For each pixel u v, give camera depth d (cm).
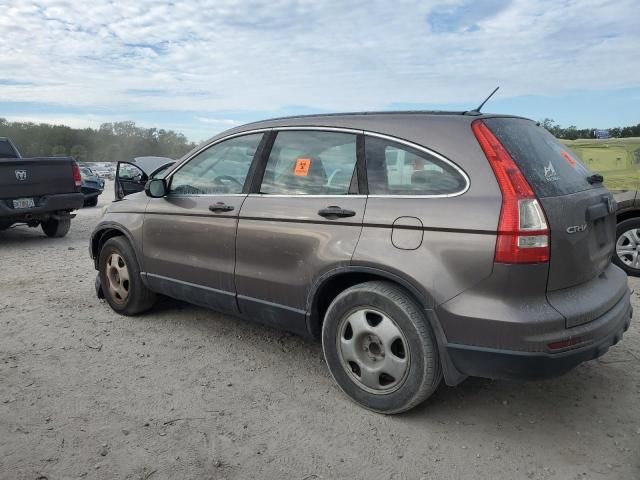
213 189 418
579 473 271
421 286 291
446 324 287
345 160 341
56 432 304
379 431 309
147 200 470
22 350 422
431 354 297
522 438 303
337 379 340
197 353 419
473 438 303
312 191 353
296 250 349
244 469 274
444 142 303
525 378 275
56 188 928
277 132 385
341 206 330
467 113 322
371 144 331
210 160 427
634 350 418
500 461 282
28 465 274
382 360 317
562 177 311
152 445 293
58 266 730
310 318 349
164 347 430
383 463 280
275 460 282
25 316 505
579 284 296
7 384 363
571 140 757
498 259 271
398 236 303
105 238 523
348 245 321
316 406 337
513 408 336
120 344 437
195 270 420
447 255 286
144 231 464
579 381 370
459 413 329
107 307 534
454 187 293
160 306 533
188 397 348
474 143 295
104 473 269
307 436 304
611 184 686
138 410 330
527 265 268
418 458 284
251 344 438
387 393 317
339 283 345
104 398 345
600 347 285
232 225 388
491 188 281
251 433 307
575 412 330
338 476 270
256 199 380
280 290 362
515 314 269
